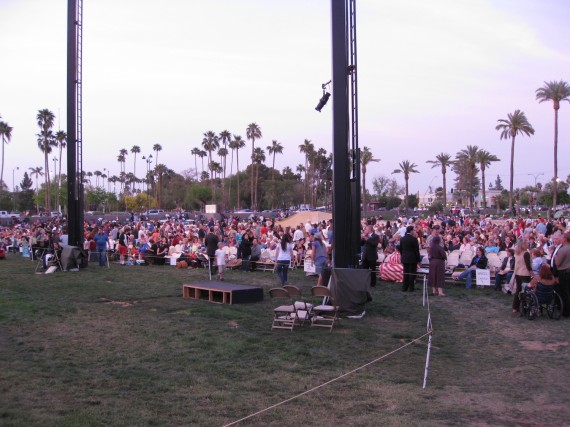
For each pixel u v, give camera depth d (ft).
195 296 45.80
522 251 40.32
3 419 18.44
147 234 90.38
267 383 23.59
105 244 73.10
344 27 40.88
